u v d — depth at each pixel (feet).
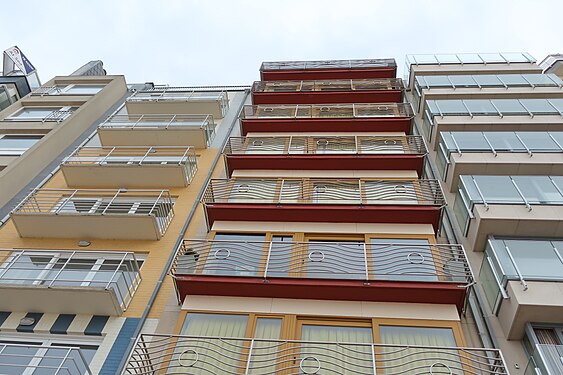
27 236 50.24
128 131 67.62
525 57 83.05
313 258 40.09
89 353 37.70
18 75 102.63
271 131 67.41
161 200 53.98
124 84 94.73
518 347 34.32
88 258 46.19
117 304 39.63
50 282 40.70
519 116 60.49
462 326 36.83
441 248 41.22
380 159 54.80
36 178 63.62
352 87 81.25
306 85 82.99
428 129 64.39
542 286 35.29
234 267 39.65
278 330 35.45
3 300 39.86
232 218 47.96
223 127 75.31
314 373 29.22
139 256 47.42
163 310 40.65
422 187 49.70
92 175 58.54
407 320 35.14
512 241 40.57
